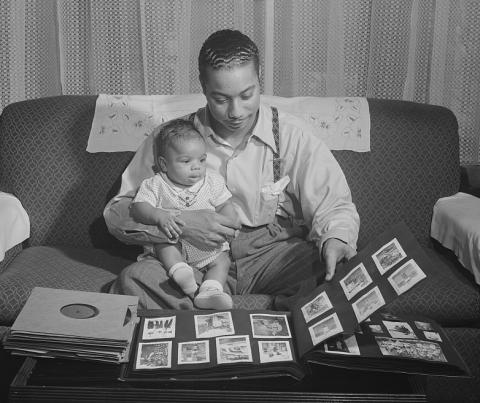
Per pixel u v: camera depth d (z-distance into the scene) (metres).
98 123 2.54
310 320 1.78
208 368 1.63
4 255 2.32
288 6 2.93
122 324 1.73
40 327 1.68
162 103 2.58
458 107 3.01
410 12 2.92
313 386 1.66
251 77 2.08
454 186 2.60
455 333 2.15
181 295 2.07
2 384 1.87
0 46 2.93
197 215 2.17
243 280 2.25
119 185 2.51
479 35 2.94
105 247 2.53
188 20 2.90
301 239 2.31
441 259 2.42
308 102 2.61
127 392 1.60
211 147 2.30
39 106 2.58
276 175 2.31
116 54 2.97
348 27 2.98
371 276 1.80
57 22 2.94
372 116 2.58
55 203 2.52
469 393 2.20
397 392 1.65
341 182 2.28
